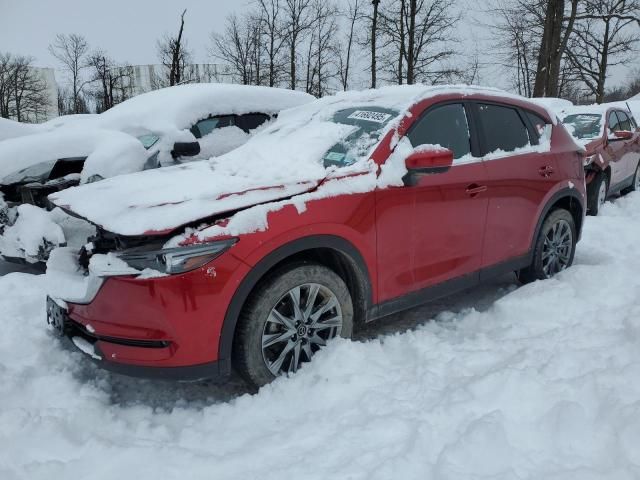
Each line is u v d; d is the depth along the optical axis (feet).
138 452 7.49
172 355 8.02
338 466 6.92
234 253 8.14
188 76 108.68
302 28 100.63
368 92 12.98
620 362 8.73
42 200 15.79
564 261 14.82
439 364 9.49
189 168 11.27
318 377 9.05
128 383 10.02
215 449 7.72
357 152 10.39
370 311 10.14
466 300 13.76
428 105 11.19
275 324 9.01
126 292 8.03
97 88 141.08
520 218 12.78
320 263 9.52
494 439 7.00
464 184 11.16
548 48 59.06
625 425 6.98
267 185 8.95
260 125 21.77
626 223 20.24
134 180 10.38
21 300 13.07
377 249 9.87
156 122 19.86
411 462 6.84
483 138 12.07
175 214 8.14
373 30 89.15
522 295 12.46
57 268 9.85
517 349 9.77
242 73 107.86
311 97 23.93
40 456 7.59
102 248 9.59
